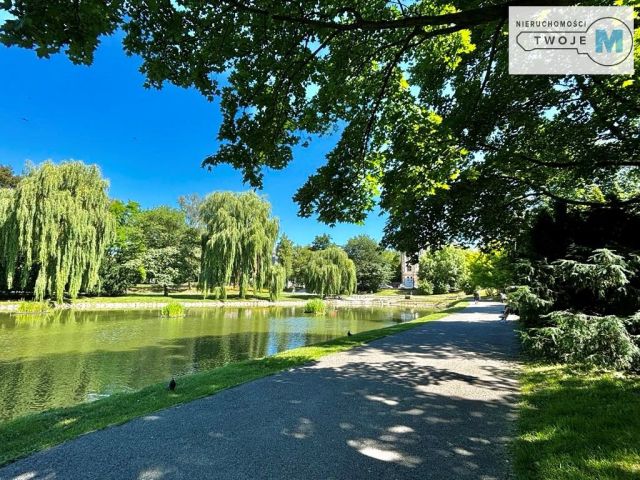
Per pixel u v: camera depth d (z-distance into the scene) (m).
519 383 6.18
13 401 8.70
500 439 3.94
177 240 51.00
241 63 4.74
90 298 35.28
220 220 36.53
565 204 9.02
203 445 3.85
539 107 8.45
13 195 25.94
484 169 8.96
